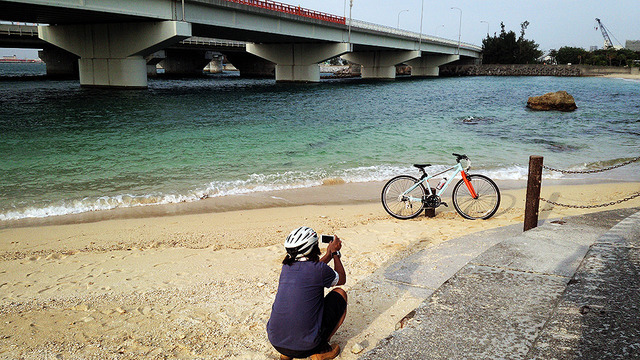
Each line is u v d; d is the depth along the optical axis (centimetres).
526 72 11256
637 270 335
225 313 459
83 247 714
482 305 324
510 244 468
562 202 938
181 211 927
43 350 390
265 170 1303
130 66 4584
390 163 1410
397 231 745
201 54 10069
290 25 5366
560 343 246
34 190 1077
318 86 6147
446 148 1681
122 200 997
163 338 409
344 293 365
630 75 10575
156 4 3828
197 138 1845
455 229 748
